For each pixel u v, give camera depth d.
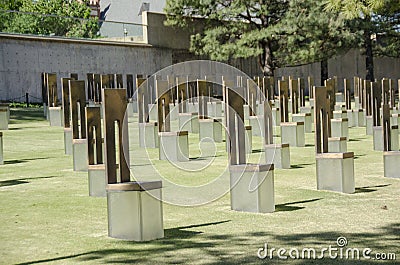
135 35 41.34
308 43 40.38
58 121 23.38
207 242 7.59
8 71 33.28
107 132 7.76
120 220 7.75
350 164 10.84
